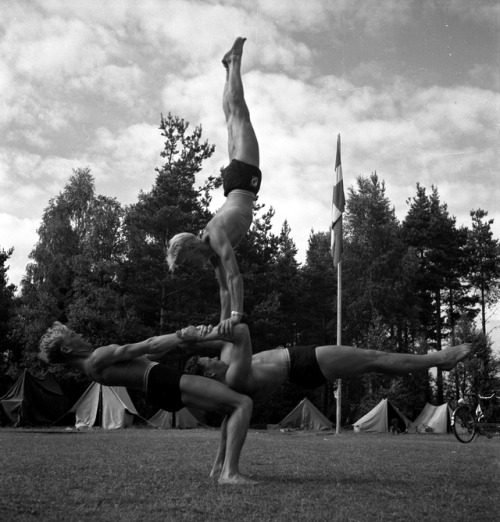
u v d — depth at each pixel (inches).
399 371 228.5
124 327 1347.2
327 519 148.6
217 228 238.7
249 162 252.8
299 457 337.1
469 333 1515.7
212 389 220.5
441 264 2028.8
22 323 1448.1
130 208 1587.1
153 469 245.8
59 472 227.3
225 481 207.6
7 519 140.3
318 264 2134.6
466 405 679.1
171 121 1556.3
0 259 1702.8
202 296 1568.7
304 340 2117.4
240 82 264.1
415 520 151.2
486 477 243.6
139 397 1428.4
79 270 1439.5
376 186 1859.0
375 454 377.1
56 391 1066.1
